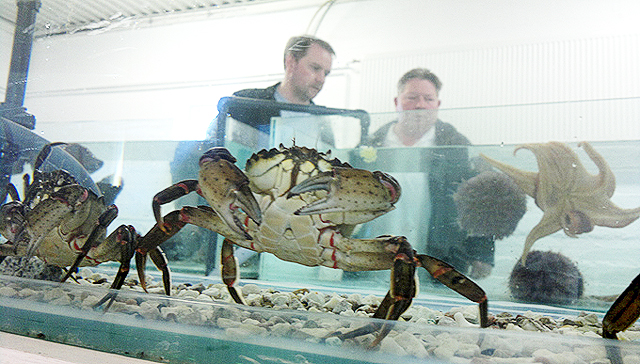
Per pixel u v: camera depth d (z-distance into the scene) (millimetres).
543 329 1672
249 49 4242
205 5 3316
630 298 1187
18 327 1311
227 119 2609
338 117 2740
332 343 1016
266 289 2271
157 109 2816
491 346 1000
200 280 2371
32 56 2463
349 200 1397
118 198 2605
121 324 1159
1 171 2240
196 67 3354
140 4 2713
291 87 3580
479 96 4973
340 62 5375
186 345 1085
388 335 1049
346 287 2537
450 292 2420
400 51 5246
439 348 1002
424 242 2682
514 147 2514
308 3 4703
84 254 1756
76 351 1155
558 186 2447
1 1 2375
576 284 2379
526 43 4902
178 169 2561
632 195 2316
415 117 2682
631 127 2359
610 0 4707
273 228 1597
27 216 1771
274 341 1027
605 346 931
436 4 5227
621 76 4574
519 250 2508
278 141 2695
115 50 2773
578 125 2455
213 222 1655
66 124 2562
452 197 2639
